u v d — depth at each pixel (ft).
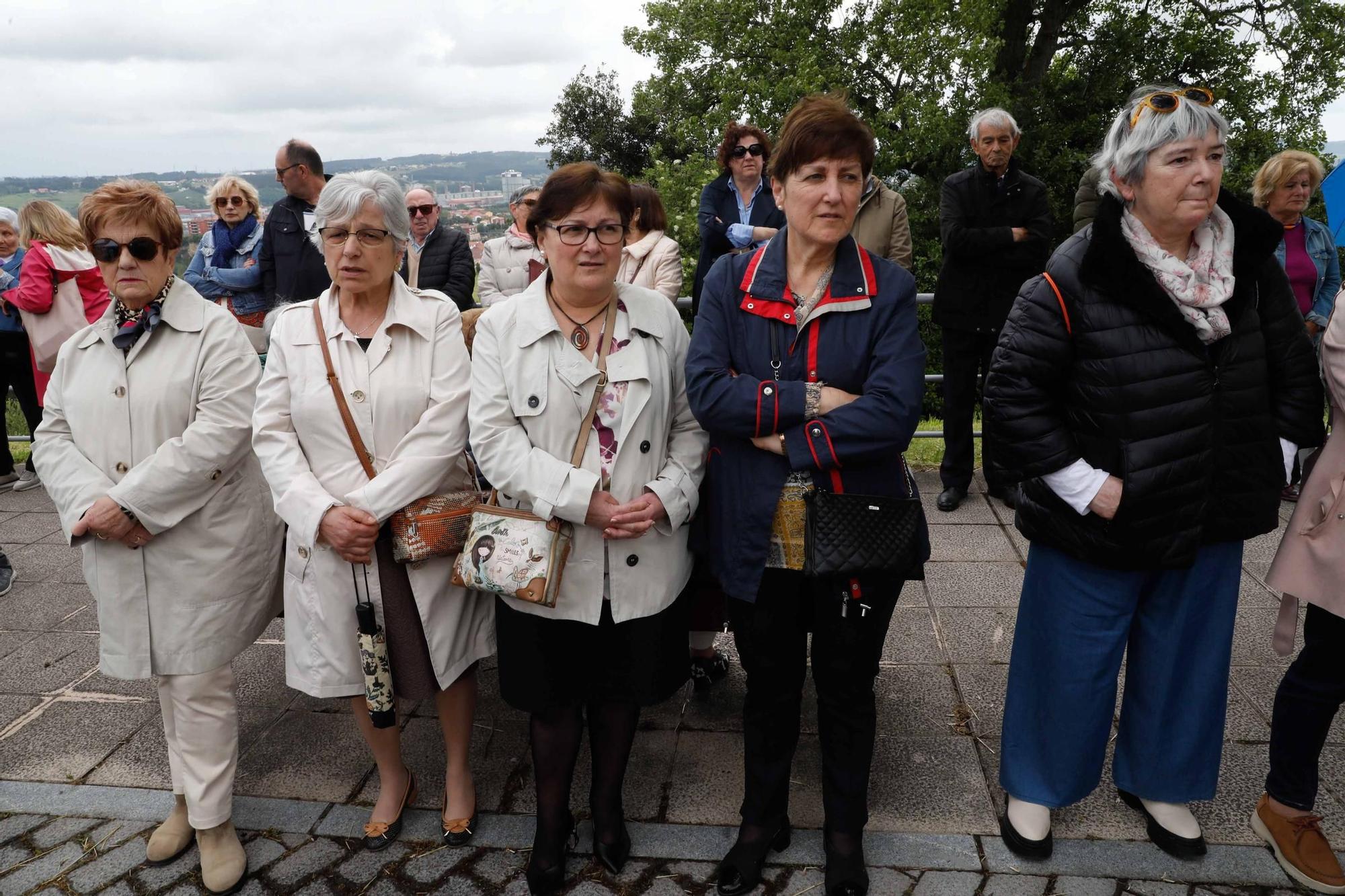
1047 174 50.39
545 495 6.79
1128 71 51.42
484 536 6.93
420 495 7.35
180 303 7.60
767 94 50.24
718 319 6.88
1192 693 7.23
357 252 7.22
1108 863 7.38
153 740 9.57
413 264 17.56
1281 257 15.35
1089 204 13.08
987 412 7.12
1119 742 7.70
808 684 10.28
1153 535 6.71
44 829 8.27
